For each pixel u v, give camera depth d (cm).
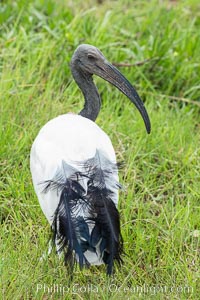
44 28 1462
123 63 1405
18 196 1101
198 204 1131
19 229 1043
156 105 1351
